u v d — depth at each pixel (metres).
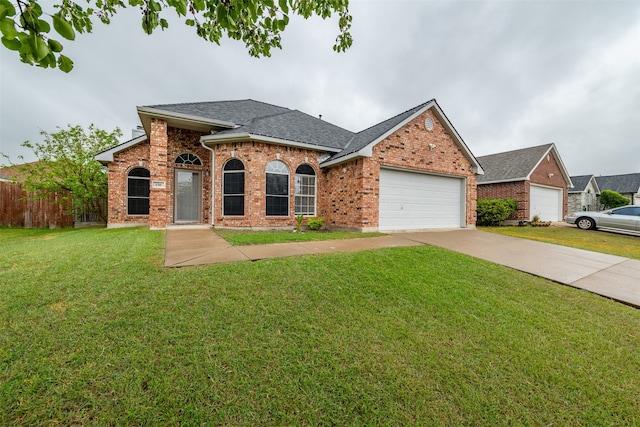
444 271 4.71
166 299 3.06
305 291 3.54
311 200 11.15
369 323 2.94
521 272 5.01
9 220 13.21
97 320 2.59
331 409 1.84
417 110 10.27
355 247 6.24
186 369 2.08
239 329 2.63
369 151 9.20
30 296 2.99
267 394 1.92
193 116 9.82
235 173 10.04
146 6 2.64
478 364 2.39
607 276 4.88
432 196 11.11
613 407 2.01
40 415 1.65
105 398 1.79
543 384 2.20
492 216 14.92
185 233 8.23
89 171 12.66
